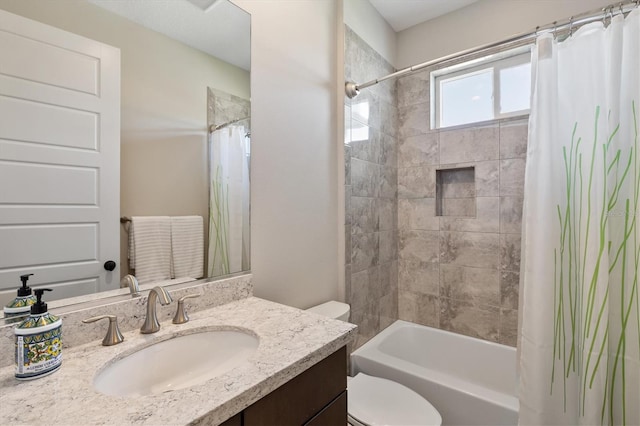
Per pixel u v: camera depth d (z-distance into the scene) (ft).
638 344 3.65
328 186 5.73
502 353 5.98
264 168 4.48
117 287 2.98
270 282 4.56
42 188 2.55
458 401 4.74
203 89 3.72
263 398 2.07
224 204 3.96
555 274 4.04
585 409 3.82
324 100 5.62
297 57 5.02
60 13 2.65
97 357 2.38
